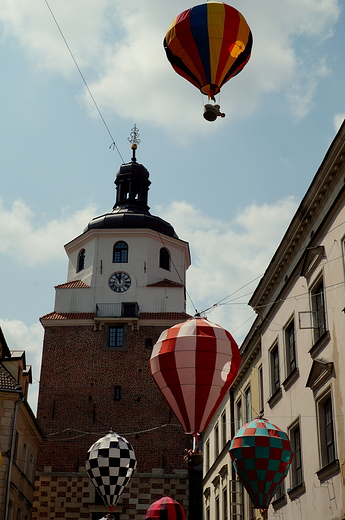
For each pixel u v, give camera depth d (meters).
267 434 23.17
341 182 24.81
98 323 56.50
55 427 52.91
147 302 57.97
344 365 23.17
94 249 60.16
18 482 42.91
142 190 65.25
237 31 22.25
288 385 28.94
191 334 20.84
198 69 22.80
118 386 54.38
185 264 64.88
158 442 52.47
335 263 24.58
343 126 23.28
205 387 20.55
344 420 22.73
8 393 38.53
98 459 32.22
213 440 46.62
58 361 55.34
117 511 50.19
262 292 33.47
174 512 41.19
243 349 37.47
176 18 22.91
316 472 24.52
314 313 26.47
